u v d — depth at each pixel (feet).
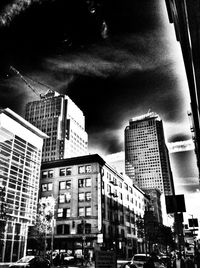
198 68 15.42
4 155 111.55
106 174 201.77
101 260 24.62
